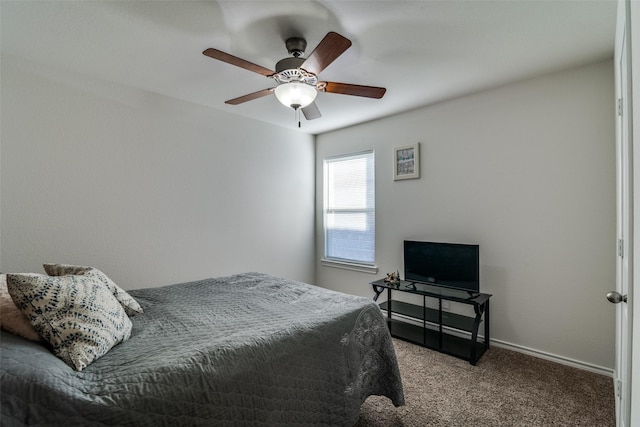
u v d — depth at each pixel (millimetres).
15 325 1170
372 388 1852
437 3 1662
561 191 2504
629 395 1163
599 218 2346
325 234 4445
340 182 4273
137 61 2332
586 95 2387
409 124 3455
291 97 2041
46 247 2379
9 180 2236
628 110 1161
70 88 2484
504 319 2801
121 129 2750
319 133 4449
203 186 3311
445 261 2965
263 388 1311
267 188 3924
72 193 2498
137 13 1755
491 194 2865
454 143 3098
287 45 2010
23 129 2285
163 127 3012
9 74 2230
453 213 3117
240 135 3633
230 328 1572
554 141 2529
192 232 3229
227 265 3518
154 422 1008
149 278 2926
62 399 913
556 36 1981
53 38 2014
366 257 3990
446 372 2404
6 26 1873
